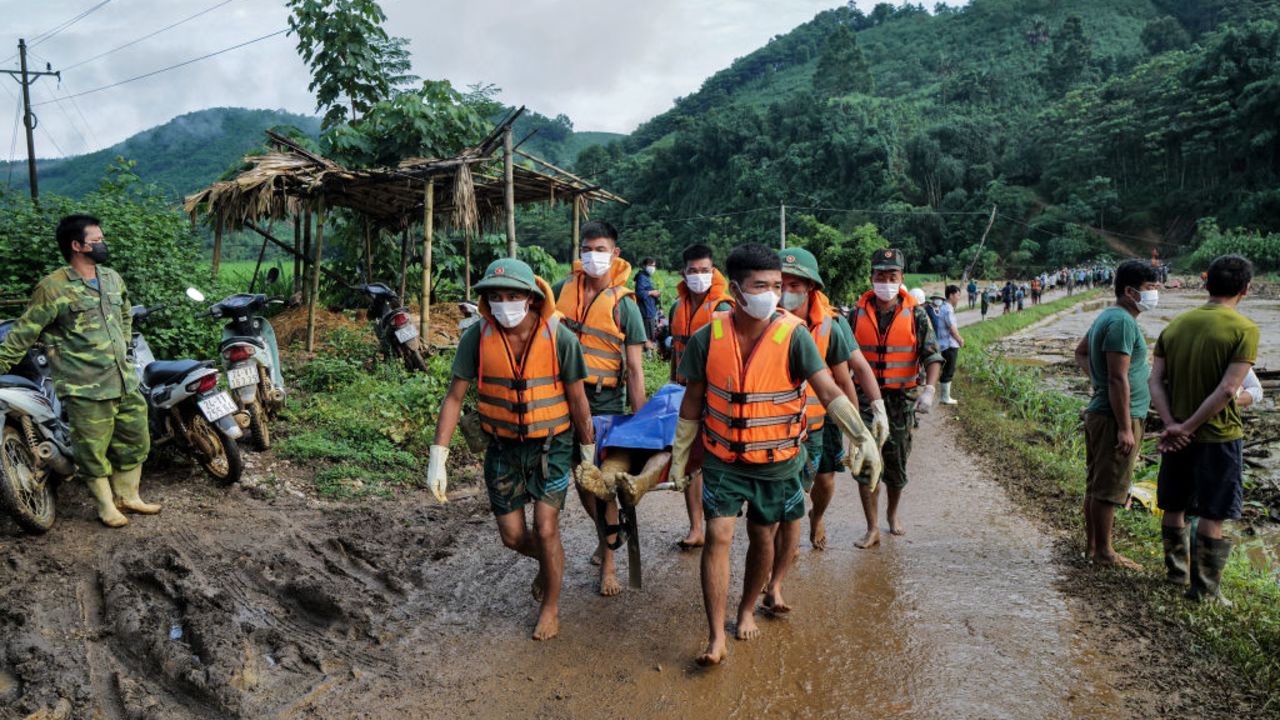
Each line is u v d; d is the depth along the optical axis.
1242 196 85.31
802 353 3.41
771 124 119.50
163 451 5.64
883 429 3.81
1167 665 3.55
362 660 3.56
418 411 7.15
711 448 3.51
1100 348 4.64
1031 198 99.75
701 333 3.54
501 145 10.16
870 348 5.05
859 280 19.50
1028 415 10.32
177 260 8.09
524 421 3.63
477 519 5.43
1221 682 3.40
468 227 10.12
